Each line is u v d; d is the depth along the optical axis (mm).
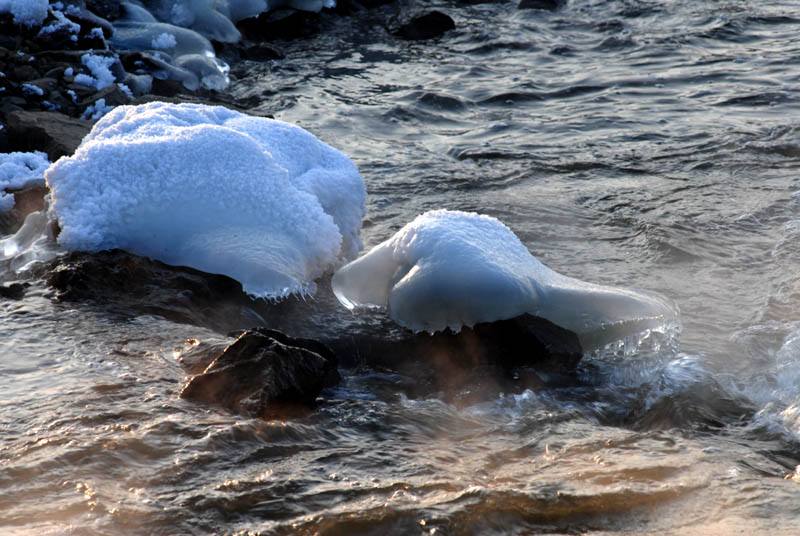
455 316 16047
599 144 31156
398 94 39000
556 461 11367
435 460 11211
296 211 18156
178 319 15750
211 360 13742
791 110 34656
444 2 59219
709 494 10344
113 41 41625
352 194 20062
